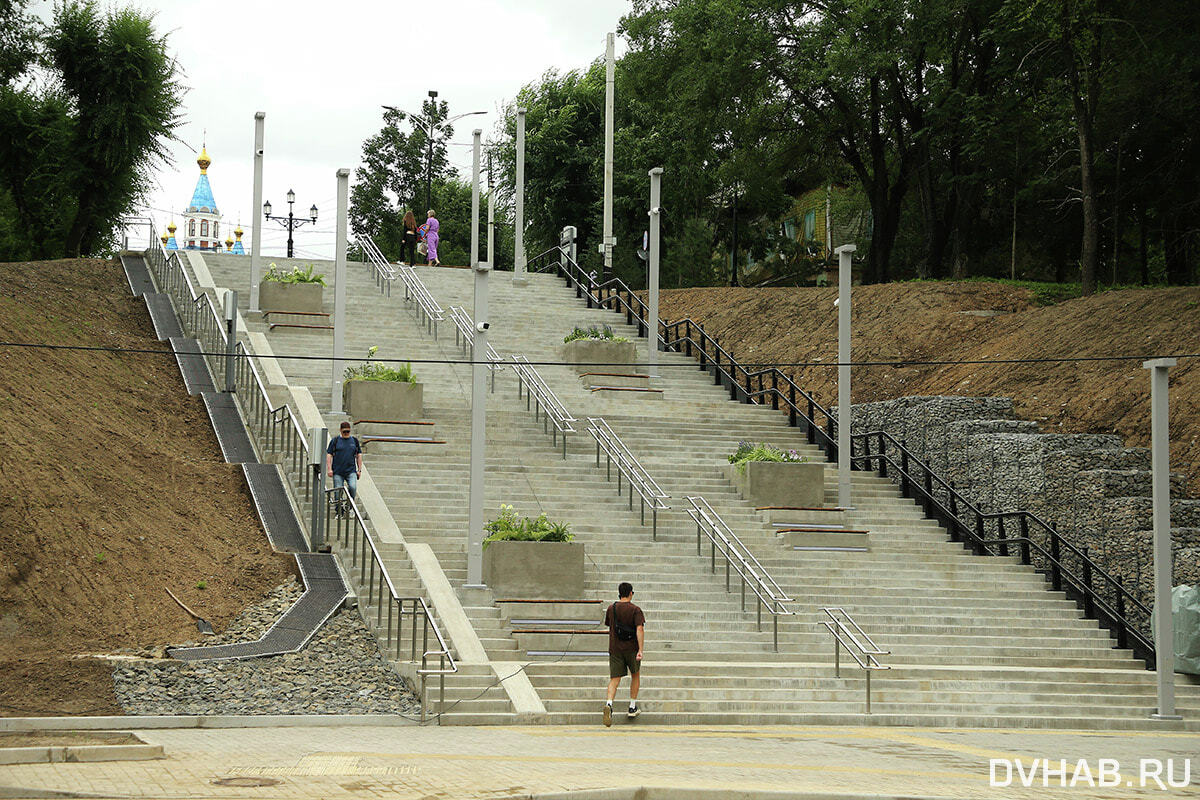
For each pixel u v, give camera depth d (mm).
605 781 9500
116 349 22781
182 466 20422
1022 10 31219
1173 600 19000
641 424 25594
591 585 19094
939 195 42969
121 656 14789
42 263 30750
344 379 25109
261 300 28812
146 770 9703
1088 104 31328
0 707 12758
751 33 37500
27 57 41656
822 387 29594
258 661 15164
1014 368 26547
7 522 16297
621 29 45562
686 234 49062
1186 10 31938
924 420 25453
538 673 15602
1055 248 43438
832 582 20438
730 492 23203
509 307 33094
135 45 42750
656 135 50469
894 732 14445
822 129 41062
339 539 18797
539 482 22016
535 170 54625
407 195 70875
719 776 10062
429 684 14594
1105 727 16000
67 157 43000
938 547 22172
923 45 36531
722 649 17891
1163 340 24375
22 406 19234
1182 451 22000
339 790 8828
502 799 8508
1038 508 22297
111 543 16969
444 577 17359
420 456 22266
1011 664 18469
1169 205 38031
